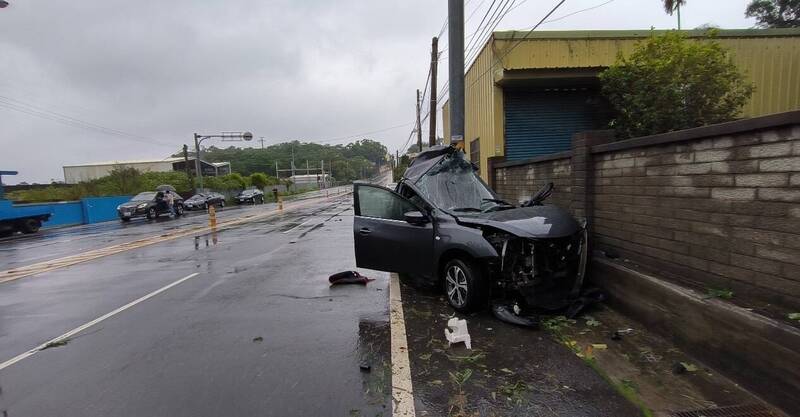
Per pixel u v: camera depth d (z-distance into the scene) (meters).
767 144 3.20
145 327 5.09
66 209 26.73
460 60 9.68
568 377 3.47
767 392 2.94
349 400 3.26
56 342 4.71
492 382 3.45
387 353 4.09
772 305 3.20
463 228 5.00
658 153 4.38
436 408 3.10
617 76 9.32
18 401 3.41
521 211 5.17
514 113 11.39
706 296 3.57
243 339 4.58
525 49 10.49
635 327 4.33
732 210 3.53
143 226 21.55
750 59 10.65
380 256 6.14
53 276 8.60
